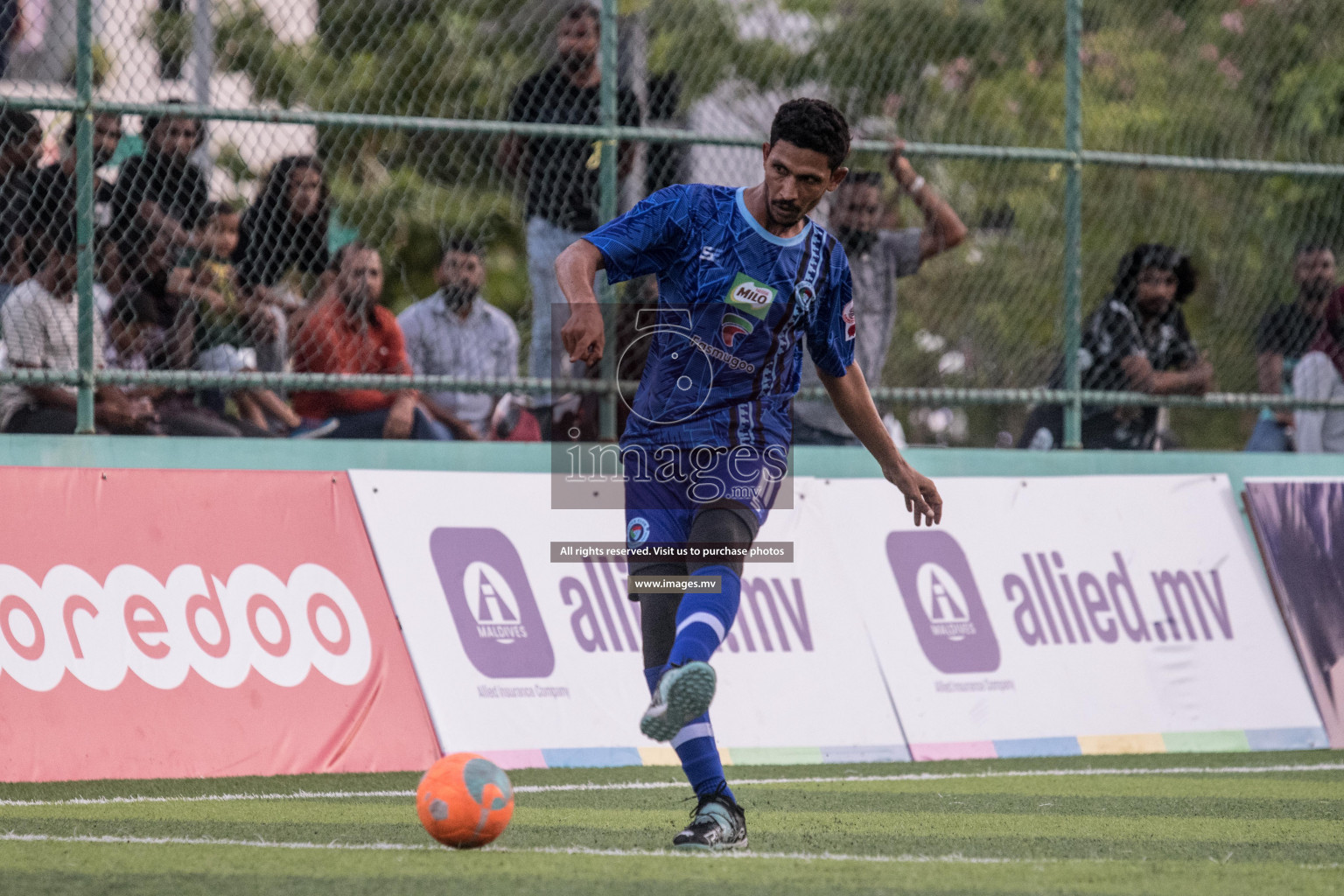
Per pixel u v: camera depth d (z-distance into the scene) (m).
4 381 21.09
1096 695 23.67
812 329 13.23
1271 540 25.80
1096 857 12.66
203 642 19.61
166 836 13.53
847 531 23.47
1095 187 29.52
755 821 15.14
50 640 18.80
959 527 24.14
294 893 10.24
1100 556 24.75
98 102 21.67
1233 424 38.22
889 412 26.69
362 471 21.52
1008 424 33.34
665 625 12.80
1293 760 22.39
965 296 28.28
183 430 22.95
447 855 12.20
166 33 26.09
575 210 24.17
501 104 26.55
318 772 19.38
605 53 24.05
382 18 26.30
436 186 25.88
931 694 22.72
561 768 20.47
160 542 19.92
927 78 29.23
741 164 25.56
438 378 23.08
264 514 20.67
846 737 21.94
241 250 23.09
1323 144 29.97
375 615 20.70
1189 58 30.52
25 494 19.42
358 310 23.58
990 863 12.15
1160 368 26.89
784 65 28.08
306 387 22.52
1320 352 28.41
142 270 22.58
